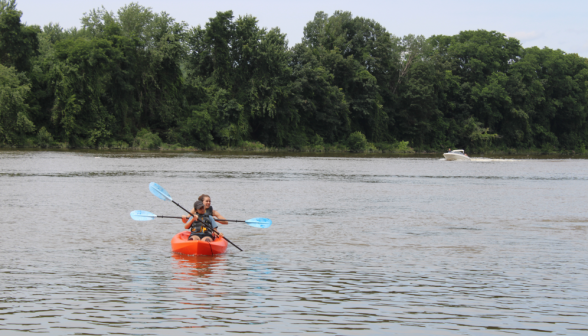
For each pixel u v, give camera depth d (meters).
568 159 77.50
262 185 27.89
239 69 82.38
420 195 24.81
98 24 78.62
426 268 10.58
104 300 8.23
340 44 94.81
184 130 74.88
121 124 70.88
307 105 85.25
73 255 11.27
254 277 9.73
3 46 67.44
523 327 7.33
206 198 12.48
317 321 7.45
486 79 107.69
